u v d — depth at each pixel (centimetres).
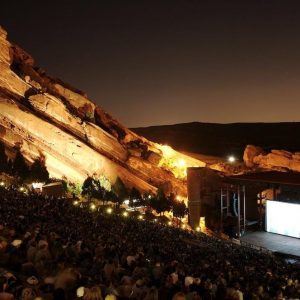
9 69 10988
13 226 2755
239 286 1898
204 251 3872
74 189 8675
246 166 13512
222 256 3741
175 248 3694
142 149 12800
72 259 2183
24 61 12312
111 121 13488
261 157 13300
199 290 1753
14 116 9875
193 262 2961
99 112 13375
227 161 16500
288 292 2091
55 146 10150
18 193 5422
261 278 2558
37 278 1720
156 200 8256
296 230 5781
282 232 5925
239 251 4438
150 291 1527
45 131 10131
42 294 1405
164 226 5800
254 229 6391
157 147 13312
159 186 11188
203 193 7644
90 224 4041
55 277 1666
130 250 2781
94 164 10475
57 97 12125
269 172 6788
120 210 7219
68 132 11088
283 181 5956
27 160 9238
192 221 7550
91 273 1952
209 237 5744
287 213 5862
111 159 11588
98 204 7619
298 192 6025
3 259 1948
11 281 1472
